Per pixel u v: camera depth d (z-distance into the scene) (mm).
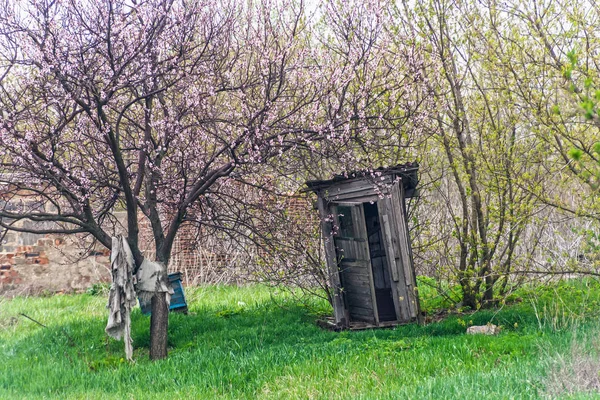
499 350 9352
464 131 14797
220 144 12492
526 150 12883
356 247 13125
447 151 13617
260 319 13906
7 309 16328
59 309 16266
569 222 14617
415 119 12672
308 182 13016
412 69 12852
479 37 12852
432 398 6969
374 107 13344
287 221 12594
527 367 7906
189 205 12383
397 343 10234
